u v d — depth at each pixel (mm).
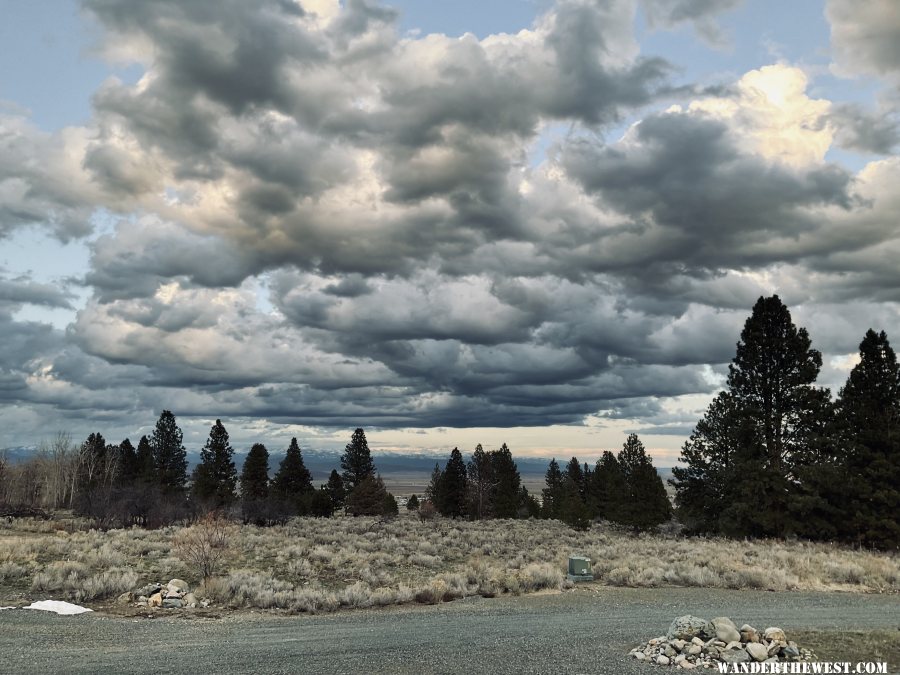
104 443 101062
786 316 44219
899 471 37000
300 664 11133
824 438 40500
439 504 83125
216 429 80562
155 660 11500
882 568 26281
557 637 13656
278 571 24922
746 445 43594
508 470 87188
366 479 80188
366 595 20188
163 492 75500
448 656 11727
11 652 12094
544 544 40375
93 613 17062
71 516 57250
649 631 14320
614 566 28031
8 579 20875
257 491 78188
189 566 24562
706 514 48875
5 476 87438
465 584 23000
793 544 37750
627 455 70625
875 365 39844
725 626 11953
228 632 14719
